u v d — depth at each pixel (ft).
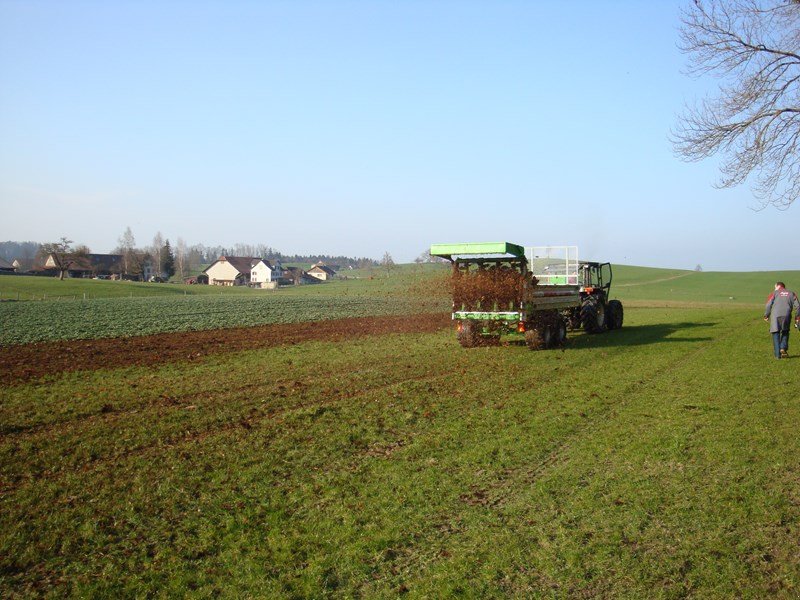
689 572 16.96
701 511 20.71
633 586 16.31
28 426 32.73
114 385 44.80
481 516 20.83
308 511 21.52
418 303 150.51
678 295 255.29
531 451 27.68
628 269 395.75
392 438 30.27
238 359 58.85
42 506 21.83
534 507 21.43
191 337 79.82
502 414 34.50
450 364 53.42
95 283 300.40
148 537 19.72
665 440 28.78
